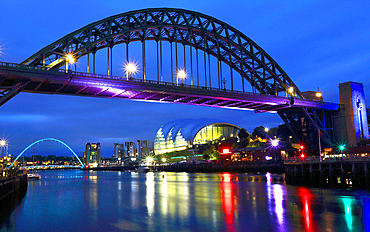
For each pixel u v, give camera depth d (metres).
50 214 36.28
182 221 30.27
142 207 39.34
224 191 54.28
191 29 87.31
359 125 103.12
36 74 59.06
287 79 104.44
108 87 69.25
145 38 81.81
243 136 168.00
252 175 98.62
